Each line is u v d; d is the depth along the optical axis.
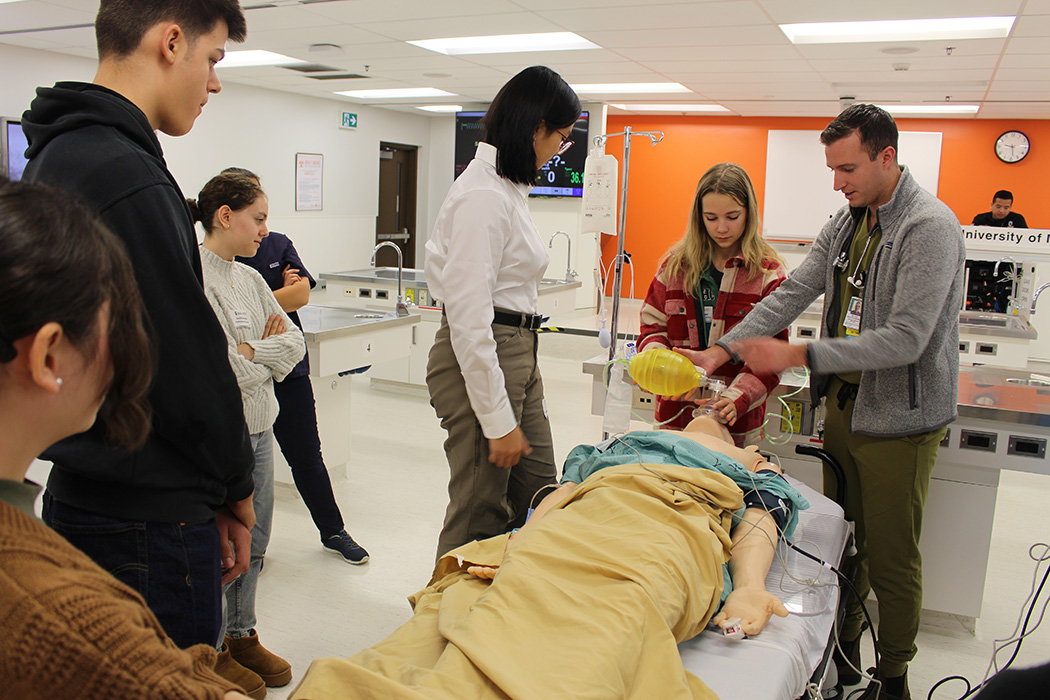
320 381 3.68
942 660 2.46
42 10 5.16
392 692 1.00
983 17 4.65
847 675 2.29
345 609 2.66
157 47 1.13
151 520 1.11
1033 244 3.25
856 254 2.09
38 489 0.60
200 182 8.48
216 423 1.13
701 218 2.28
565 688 1.11
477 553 1.67
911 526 2.03
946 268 1.83
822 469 2.55
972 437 2.43
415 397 5.67
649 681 1.25
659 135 2.72
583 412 5.34
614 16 4.83
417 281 5.59
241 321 2.19
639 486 1.79
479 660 1.14
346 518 3.43
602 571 1.42
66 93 1.08
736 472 1.95
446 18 5.10
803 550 1.91
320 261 10.28
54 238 0.54
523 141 1.78
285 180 9.54
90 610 0.54
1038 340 7.44
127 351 0.61
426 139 11.99
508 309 1.90
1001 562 3.19
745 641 1.50
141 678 0.55
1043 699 0.71
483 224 1.76
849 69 6.36
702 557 1.60
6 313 0.51
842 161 1.94
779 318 2.24
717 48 5.70
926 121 9.29
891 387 1.98
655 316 2.42
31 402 0.56
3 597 0.51
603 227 3.21
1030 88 6.88
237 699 0.63
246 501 1.29
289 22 5.32
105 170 1.03
